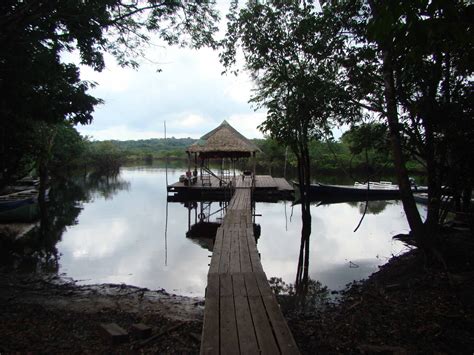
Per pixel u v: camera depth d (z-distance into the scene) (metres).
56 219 16.31
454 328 4.77
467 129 6.29
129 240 12.61
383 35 2.64
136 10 7.91
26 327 5.32
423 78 6.51
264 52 9.30
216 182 24.91
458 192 8.22
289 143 9.91
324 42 7.59
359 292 7.10
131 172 50.50
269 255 10.68
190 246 11.84
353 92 7.42
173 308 6.73
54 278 8.53
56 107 9.46
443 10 2.49
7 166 11.28
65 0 7.03
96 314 6.16
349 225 14.97
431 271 6.84
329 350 4.58
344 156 36.53
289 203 22.20
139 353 4.73
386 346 4.49
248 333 3.80
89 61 9.12
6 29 6.74
